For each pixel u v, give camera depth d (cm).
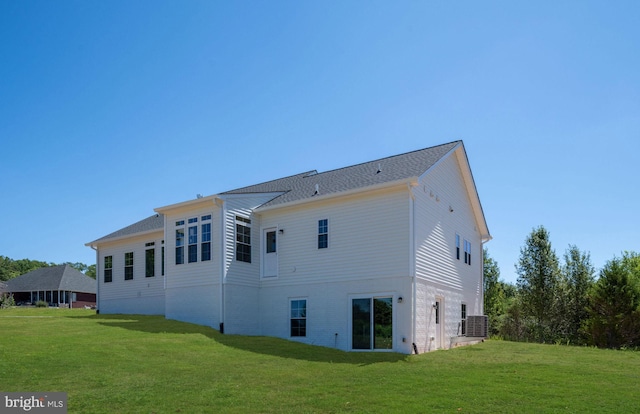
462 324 2217
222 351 1498
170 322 1998
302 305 1955
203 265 2017
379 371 1261
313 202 1956
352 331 1798
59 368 1139
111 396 936
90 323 1894
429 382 1116
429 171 1844
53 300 5500
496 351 1772
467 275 2334
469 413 859
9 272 8906
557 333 3100
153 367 1216
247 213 2091
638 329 2514
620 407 906
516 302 3362
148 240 2619
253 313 2048
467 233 2392
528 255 3291
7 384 994
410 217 1720
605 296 2619
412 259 1705
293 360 1411
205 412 852
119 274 2736
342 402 927
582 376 1212
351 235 1853
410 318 1670
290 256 2020
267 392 1001
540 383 1116
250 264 2067
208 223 2028
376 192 1800
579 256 3269
